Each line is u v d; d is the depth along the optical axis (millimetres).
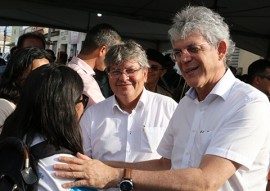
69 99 1438
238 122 1456
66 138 1404
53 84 1415
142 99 2277
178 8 5344
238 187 1486
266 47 6668
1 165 1318
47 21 8180
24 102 1431
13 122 1427
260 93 1513
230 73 1624
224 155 1414
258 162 1501
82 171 1389
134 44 2242
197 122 1630
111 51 2217
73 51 23766
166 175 1437
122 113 2281
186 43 1526
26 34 4023
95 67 2922
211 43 1522
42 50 2410
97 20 7703
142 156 2221
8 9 6742
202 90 1651
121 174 1464
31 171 1288
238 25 6020
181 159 1727
